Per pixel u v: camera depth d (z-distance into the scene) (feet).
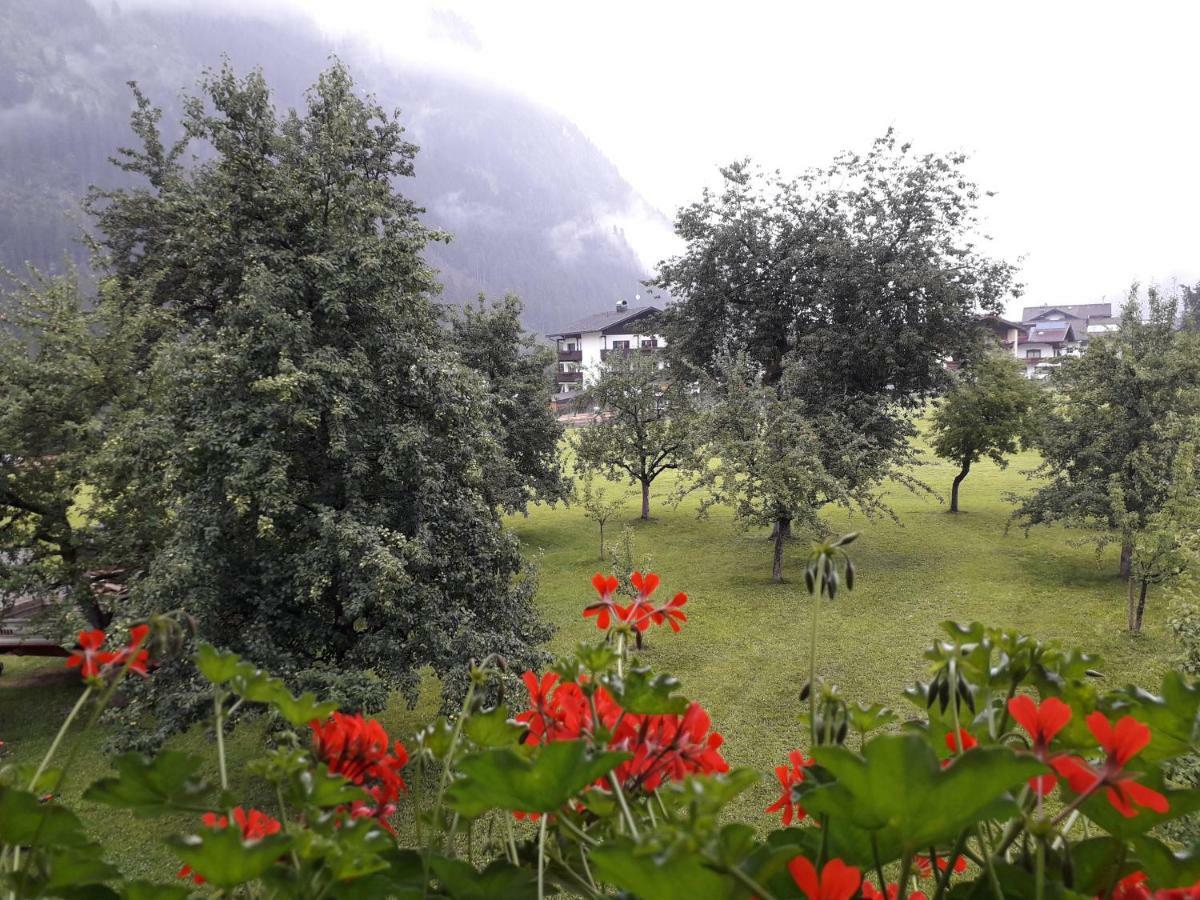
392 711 32.35
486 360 62.64
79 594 32.60
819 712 2.81
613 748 3.04
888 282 56.03
